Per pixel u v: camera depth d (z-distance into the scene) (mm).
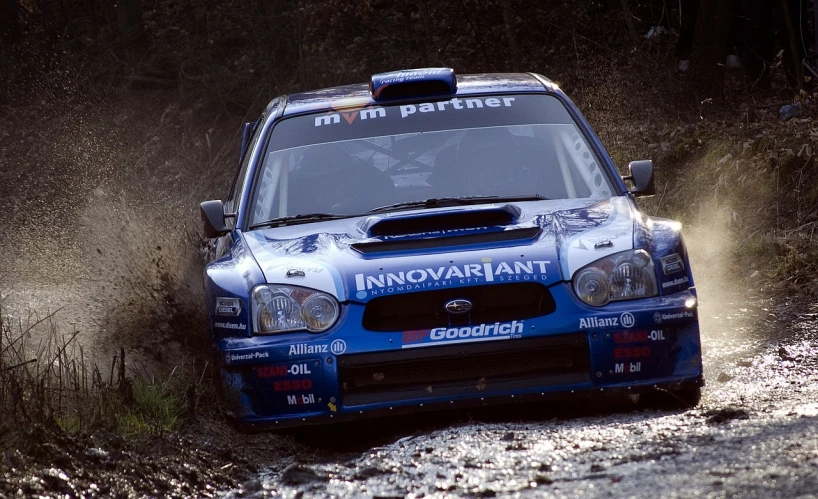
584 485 10219
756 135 35625
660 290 15500
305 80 59594
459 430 14109
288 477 12367
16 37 71938
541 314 15172
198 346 20984
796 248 27469
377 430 16188
